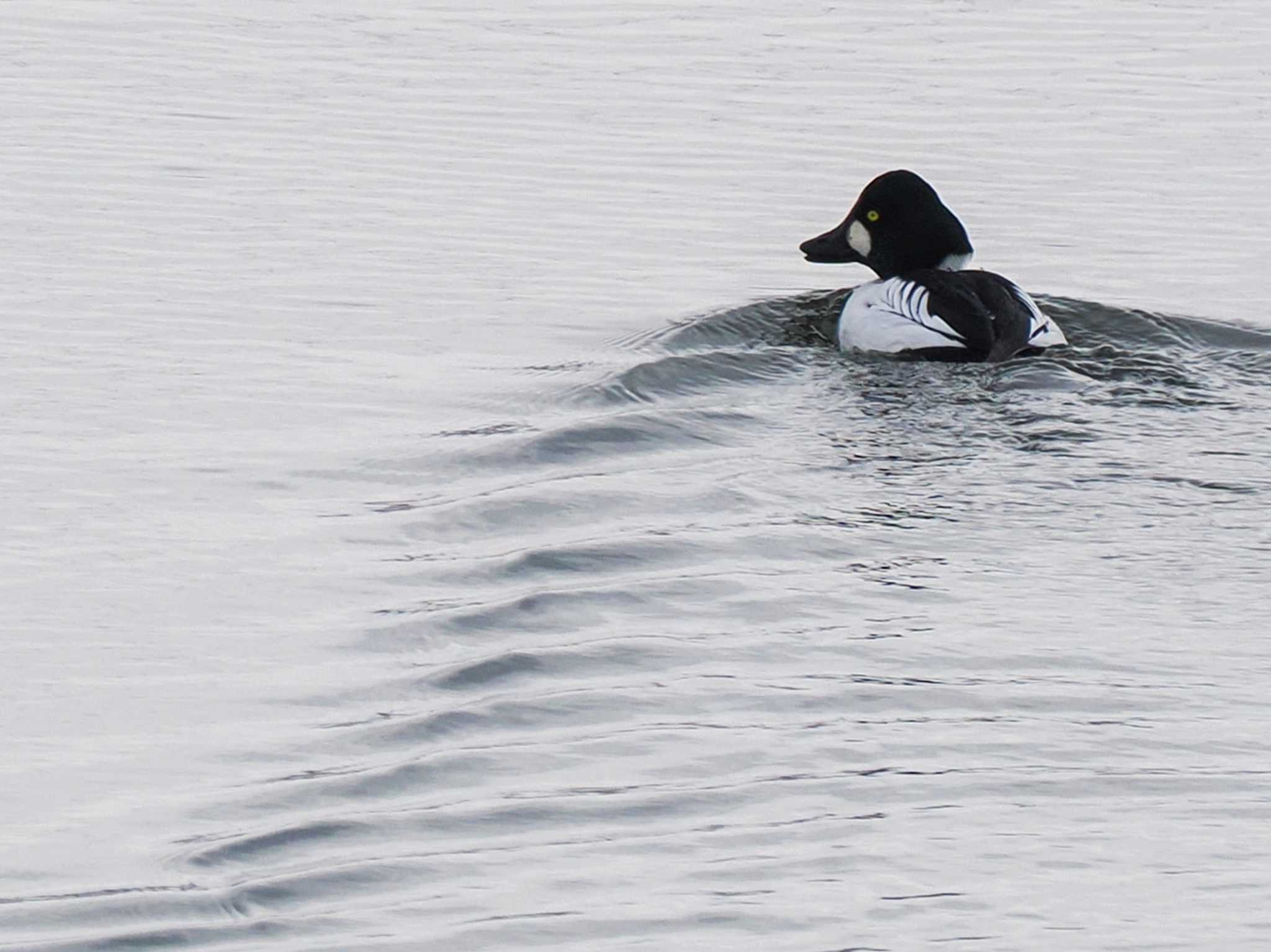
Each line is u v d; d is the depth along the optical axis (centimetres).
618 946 727
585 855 797
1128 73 2488
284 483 1280
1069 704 953
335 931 742
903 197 1719
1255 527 1205
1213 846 798
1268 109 2320
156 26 2689
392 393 1464
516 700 957
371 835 818
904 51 2589
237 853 805
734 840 809
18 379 1469
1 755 904
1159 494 1259
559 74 2475
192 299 1681
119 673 996
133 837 822
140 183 2019
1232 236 1895
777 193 2034
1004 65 2522
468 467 1314
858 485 1275
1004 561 1153
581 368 1527
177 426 1383
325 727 932
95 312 1636
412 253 1827
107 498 1244
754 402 1447
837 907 751
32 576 1120
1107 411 1418
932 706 951
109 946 734
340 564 1146
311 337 1597
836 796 851
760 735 916
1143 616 1070
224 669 1002
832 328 1619
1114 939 726
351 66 2502
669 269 1805
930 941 727
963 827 818
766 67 2509
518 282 1756
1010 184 2059
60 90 2367
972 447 1349
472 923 745
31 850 811
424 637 1040
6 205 1934
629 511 1230
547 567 1135
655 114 2305
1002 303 1561
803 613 1073
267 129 2228
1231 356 1554
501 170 2094
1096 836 809
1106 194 2023
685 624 1058
